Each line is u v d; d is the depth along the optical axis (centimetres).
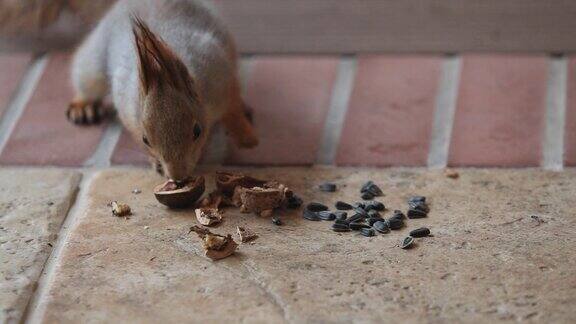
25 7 145
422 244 110
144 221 114
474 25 138
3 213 116
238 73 132
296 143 125
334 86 132
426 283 105
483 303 103
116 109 125
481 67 133
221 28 129
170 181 116
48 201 117
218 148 125
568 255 108
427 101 129
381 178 119
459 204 115
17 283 107
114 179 120
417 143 123
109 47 128
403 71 133
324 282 106
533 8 139
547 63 133
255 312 103
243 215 114
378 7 141
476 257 108
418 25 138
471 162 121
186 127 115
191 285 106
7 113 131
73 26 145
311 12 141
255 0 143
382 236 111
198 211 114
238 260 108
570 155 121
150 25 126
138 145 124
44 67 137
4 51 140
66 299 105
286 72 135
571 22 137
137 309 104
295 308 103
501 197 115
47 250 111
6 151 125
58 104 132
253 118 128
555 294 104
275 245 110
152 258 109
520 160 120
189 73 117
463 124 125
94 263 109
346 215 113
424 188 117
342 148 123
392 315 102
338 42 138
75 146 126
